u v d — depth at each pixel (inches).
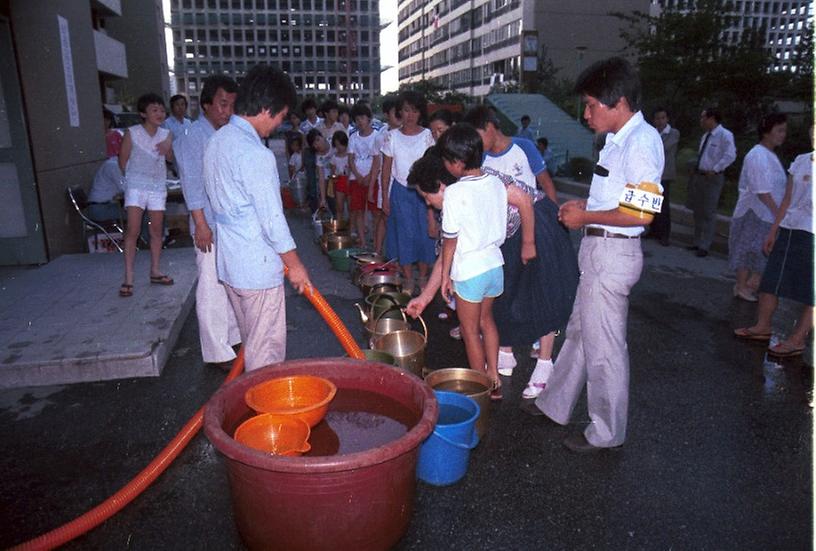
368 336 179.3
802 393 160.1
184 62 3964.1
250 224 116.4
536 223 150.3
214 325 167.0
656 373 172.1
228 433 101.3
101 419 142.9
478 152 132.3
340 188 346.6
